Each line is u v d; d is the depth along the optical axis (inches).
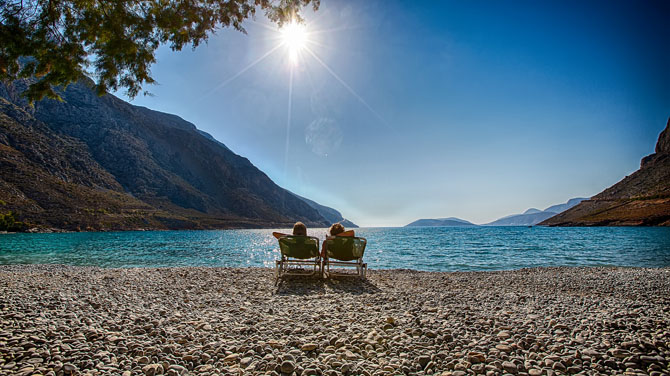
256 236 2709.2
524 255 890.7
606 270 490.6
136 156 6373.0
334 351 131.6
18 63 181.3
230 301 235.9
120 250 1085.8
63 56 182.5
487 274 449.4
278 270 350.3
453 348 133.8
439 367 118.0
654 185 5349.4
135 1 186.7
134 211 4421.8
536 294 267.6
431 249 1136.2
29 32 171.9
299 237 344.2
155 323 166.7
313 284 324.5
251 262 743.1
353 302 222.5
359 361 122.3
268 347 135.1
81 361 120.3
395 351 131.7
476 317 178.1
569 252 976.3
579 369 113.6
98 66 189.3
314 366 116.3
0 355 121.5
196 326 164.7
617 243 1366.9
